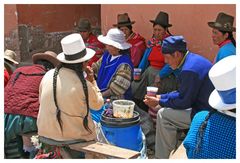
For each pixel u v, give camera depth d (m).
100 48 5.71
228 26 4.33
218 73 2.29
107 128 3.67
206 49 5.36
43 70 3.92
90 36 5.99
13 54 4.69
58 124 3.23
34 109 3.66
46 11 8.06
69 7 8.37
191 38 5.46
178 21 5.55
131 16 6.05
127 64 4.46
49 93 3.24
